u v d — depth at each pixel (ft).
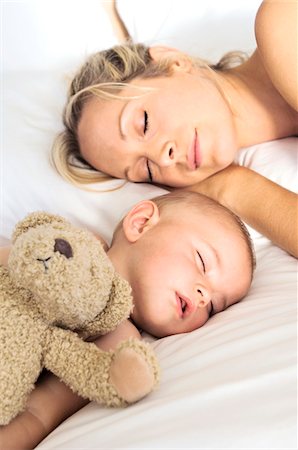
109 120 3.98
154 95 3.90
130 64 4.17
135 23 5.11
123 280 2.58
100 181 4.13
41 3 5.04
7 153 4.22
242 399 2.11
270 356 2.29
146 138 3.85
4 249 2.93
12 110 4.54
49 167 4.17
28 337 2.37
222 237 3.26
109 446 2.05
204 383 2.24
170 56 4.14
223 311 3.05
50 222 2.60
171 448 1.97
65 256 2.34
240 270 3.22
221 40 4.95
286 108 4.12
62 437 2.25
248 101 4.15
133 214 3.43
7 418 2.34
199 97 3.89
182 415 2.11
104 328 2.60
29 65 5.14
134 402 2.29
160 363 2.54
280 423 1.98
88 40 5.10
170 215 3.38
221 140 3.86
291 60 3.50
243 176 3.83
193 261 3.13
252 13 4.97
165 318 3.05
